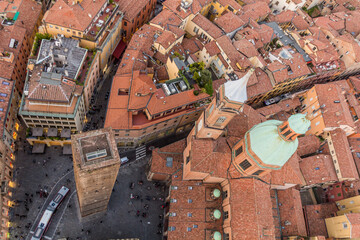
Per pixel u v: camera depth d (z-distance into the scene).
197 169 84.12
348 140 115.31
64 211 94.06
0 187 83.12
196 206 90.44
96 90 118.12
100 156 56.59
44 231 87.44
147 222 98.31
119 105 98.00
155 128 104.88
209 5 146.00
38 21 121.56
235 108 68.94
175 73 109.94
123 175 104.19
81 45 107.25
